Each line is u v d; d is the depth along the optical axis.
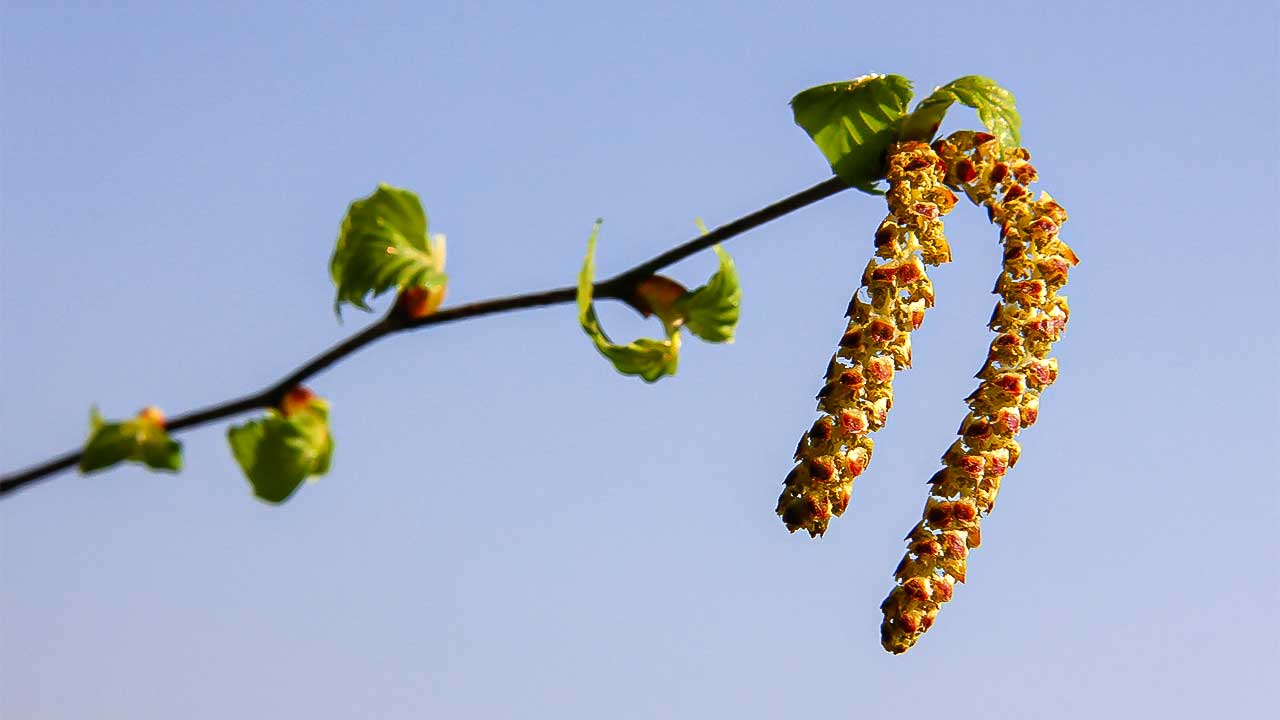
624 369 0.43
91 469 0.42
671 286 0.43
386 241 0.43
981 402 0.46
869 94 0.46
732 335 0.43
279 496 0.42
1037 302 0.46
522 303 0.43
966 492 0.46
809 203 0.45
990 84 0.46
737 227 0.44
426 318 0.43
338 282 0.43
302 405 0.42
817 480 0.45
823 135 0.46
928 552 0.46
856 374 0.45
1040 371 0.46
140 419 0.42
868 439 0.45
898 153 0.45
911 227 0.45
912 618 0.45
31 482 0.42
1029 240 0.46
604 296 0.43
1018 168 0.46
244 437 0.42
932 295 0.45
